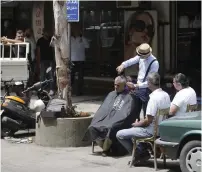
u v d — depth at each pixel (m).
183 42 35.06
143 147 15.86
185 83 15.70
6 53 25.98
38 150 18.31
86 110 25.89
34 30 39.41
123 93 17.47
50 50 31.66
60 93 19.47
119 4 34.69
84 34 39.44
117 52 38.31
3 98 21.02
